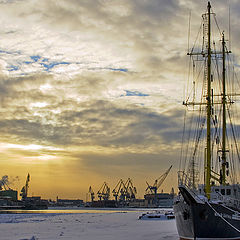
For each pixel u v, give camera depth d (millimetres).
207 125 53562
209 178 51812
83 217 158750
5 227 84562
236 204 52531
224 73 71125
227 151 69438
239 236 48188
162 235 64188
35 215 177500
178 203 48688
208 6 57094
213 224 44250
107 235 64688
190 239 46438
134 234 66812
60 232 70688
